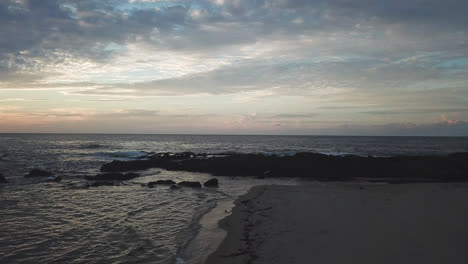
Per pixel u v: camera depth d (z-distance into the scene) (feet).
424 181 63.87
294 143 265.54
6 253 23.27
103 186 56.39
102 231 28.66
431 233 24.20
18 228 29.50
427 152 155.02
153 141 308.40
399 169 73.05
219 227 28.99
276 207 34.83
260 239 24.27
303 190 46.88
